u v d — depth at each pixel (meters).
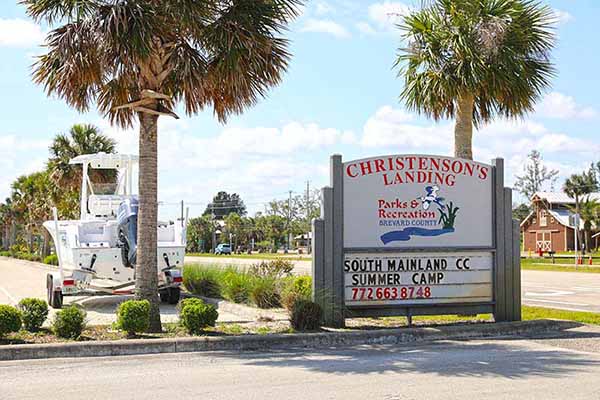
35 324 10.84
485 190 12.89
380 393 7.21
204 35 11.09
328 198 11.97
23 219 70.88
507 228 12.92
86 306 17.06
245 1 11.12
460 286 12.59
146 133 11.38
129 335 10.62
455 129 15.27
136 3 10.35
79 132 37.91
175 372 8.45
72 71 10.91
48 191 43.69
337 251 11.94
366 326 12.07
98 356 9.66
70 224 16.75
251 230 103.00
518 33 14.58
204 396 7.08
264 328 11.61
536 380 7.89
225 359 9.44
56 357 9.52
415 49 15.20
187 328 10.95
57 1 10.83
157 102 11.40
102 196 18.19
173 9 10.44
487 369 8.59
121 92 12.56
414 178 12.46
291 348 10.46
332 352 10.07
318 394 7.16
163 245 16.62
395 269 12.25
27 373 8.41
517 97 14.87
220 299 17.12
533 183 95.69
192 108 12.84
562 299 19.11
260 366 8.86
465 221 12.70
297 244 98.75
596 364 8.95
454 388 7.46
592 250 73.19
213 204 149.25
